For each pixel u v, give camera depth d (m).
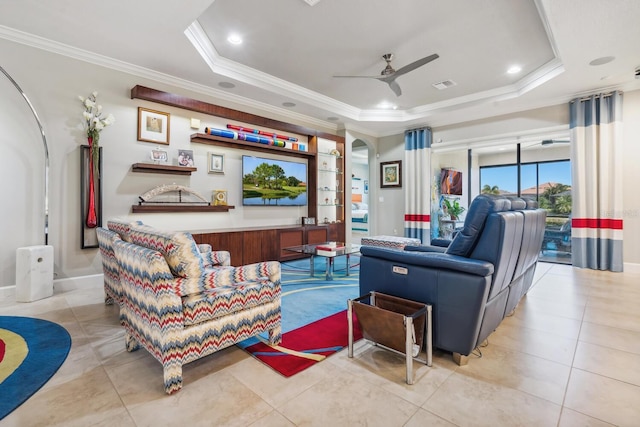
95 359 1.94
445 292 1.87
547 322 2.56
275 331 2.14
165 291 1.59
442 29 3.20
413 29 3.20
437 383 1.70
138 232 1.91
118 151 3.70
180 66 3.76
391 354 2.03
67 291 3.33
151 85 3.93
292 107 5.32
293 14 2.95
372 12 2.91
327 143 6.28
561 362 1.92
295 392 1.61
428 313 1.86
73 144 3.40
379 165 7.27
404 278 2.06
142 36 3.11
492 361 1.93
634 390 1.62
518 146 5.73
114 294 2.55
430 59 3.17
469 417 1.42
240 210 4.96
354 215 8.70
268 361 1.92
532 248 2.65
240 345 2.13
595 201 4.50
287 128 5.39
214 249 4.25
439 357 2.00
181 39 3.16
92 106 3.39
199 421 1.40
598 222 4.49
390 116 6.08
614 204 4.33
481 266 1.73
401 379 1.74
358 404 1.52
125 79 3.74
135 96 3.71
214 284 1.80
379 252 2.20
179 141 4.24
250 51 3.69
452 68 4.12
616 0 2.47
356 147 8.28
